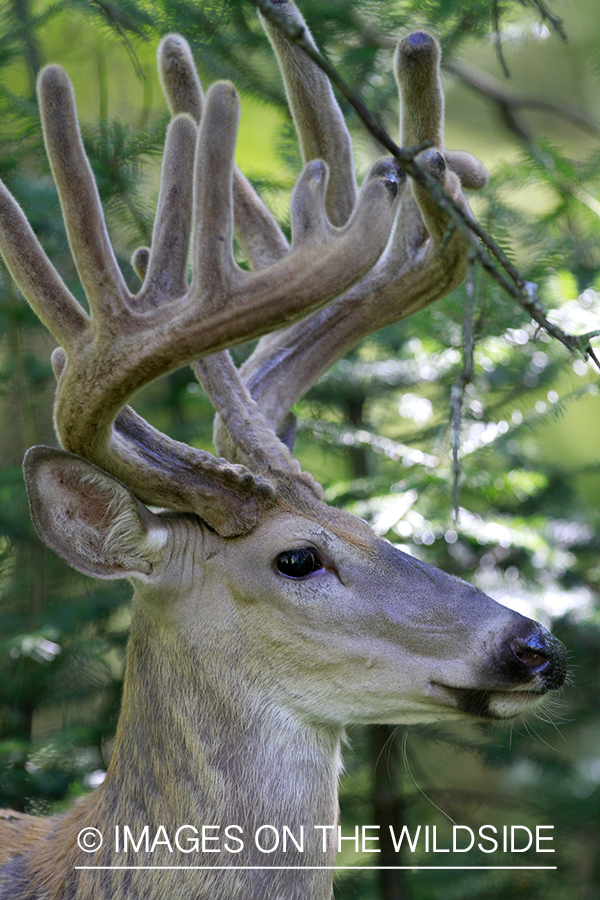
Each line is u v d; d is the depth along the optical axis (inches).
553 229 485.1
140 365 249.6
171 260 261.3
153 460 267.6
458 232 290.5
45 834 293.3
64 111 244.1
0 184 256.4
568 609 460.4
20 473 447.2
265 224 320.5
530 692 260.2
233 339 249.3
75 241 249.4
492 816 521.0
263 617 265.1
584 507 522.6
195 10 419.2
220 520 267.0
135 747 272.2
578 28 625.9
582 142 677.3
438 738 465.1
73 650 436.1
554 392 478.9
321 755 271.7
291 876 264.8
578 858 482.3
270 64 449.7
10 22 426.6
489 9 438.6
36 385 471.5
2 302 433.4
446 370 478.0
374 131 203.3
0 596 468.8
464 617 262.1
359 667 262.4
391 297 311.1
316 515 271.3
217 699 266.8
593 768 491.2
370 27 443.5
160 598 269.1
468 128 641.0
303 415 496.7
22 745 404.5
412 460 462.3
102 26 430.6
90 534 263.6
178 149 263.0
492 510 500.1
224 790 264.2
